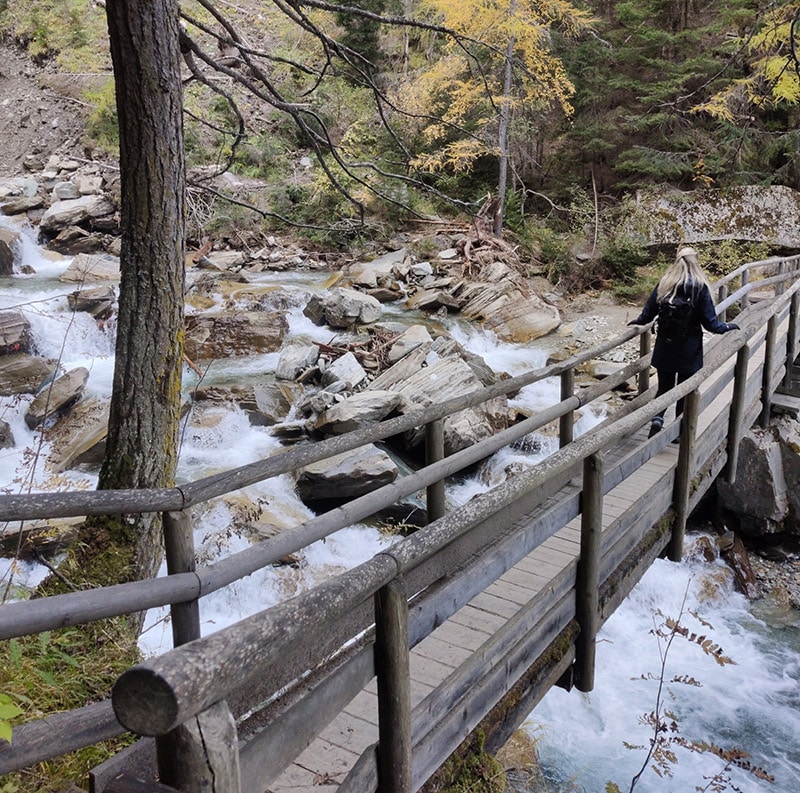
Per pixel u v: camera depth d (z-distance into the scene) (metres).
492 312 12.97
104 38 21.22
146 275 3.75
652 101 16.42
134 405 3.80
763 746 5.45
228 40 4.51
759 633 6.89
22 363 9.02
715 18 16.64
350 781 1.99
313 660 1.95
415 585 2.49
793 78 11.51
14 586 4.62
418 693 2.73
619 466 4.21
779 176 15.87
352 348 10.83
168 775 1.21
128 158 3.65
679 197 15.76
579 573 3.65
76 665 3.01
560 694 5.89
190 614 2.61
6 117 19.66
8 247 13.57
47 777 2.57
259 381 9.72
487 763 2.78
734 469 6.30
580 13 14.05
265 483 7.44
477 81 13.99
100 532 3.79
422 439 8.47
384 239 16.33
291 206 16.78
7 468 7.50
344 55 4.82
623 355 11.41
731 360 8.07
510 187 17.92
